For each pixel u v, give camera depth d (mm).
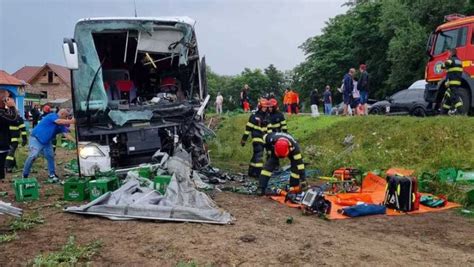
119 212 6797
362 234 6473
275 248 5566
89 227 6344
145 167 8797
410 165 10805
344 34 49062
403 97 19469
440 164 10234
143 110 9469
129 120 9336
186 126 9836
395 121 12852
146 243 5637
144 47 10000
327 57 48500
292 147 8711
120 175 9188
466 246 6020
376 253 5508
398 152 11414
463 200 8406
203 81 10531
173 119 9773
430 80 14109
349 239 6098
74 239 5742
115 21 9469
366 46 44281
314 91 22141
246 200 8516
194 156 10430
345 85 17453
